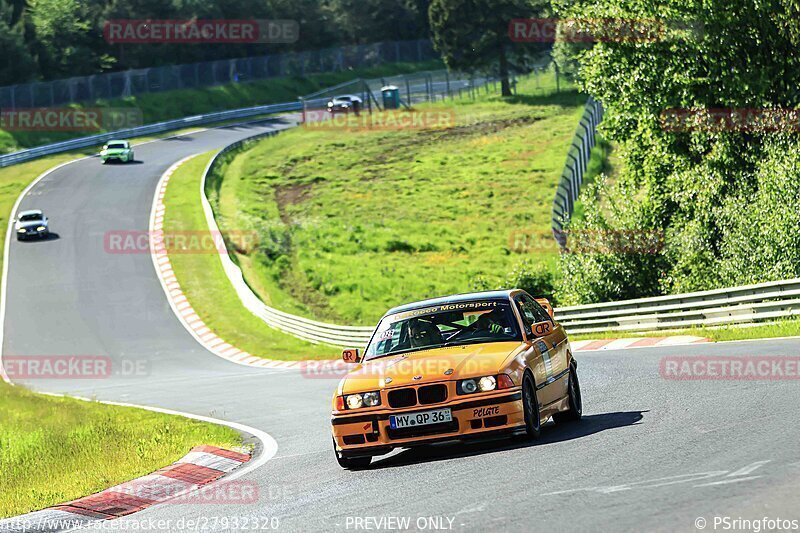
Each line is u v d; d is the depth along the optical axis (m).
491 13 197.50
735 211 53.56
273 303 85.88
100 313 83.94
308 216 117.38
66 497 19.03
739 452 14.24
